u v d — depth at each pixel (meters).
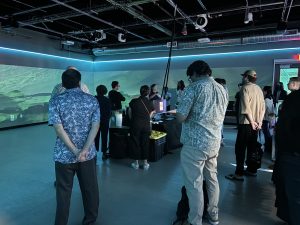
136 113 4.08
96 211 2.31
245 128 3.48
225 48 9.18
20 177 3.70
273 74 8.41
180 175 3.86
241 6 5.63
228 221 2.52
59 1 5.45
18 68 8.24
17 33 8.11
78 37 9.50
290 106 1.85
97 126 2.12
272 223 2.49
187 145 2.18
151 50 9.86
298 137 1.79
